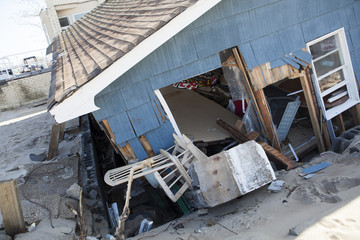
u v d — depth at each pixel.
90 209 6.36
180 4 5.36
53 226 5.29
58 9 21.30
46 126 13.52
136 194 7.33
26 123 14.92
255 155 5.38
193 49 6.33
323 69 7.70
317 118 7.45
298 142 7.91
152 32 5.14
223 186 5.18
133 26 6.37
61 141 10.81
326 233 3.58
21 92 20.73
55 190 6.62
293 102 7.92
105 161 9.50
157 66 6.18
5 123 16.06
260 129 7.34
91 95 5.17
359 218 3.71
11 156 9.90
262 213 4.83
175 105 10.00
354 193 4.44
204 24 6.32
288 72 7.14
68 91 4.97
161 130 6.44
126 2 11.20
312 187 5.07
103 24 9.70
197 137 7.86
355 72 7.95
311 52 7.52
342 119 8.02
